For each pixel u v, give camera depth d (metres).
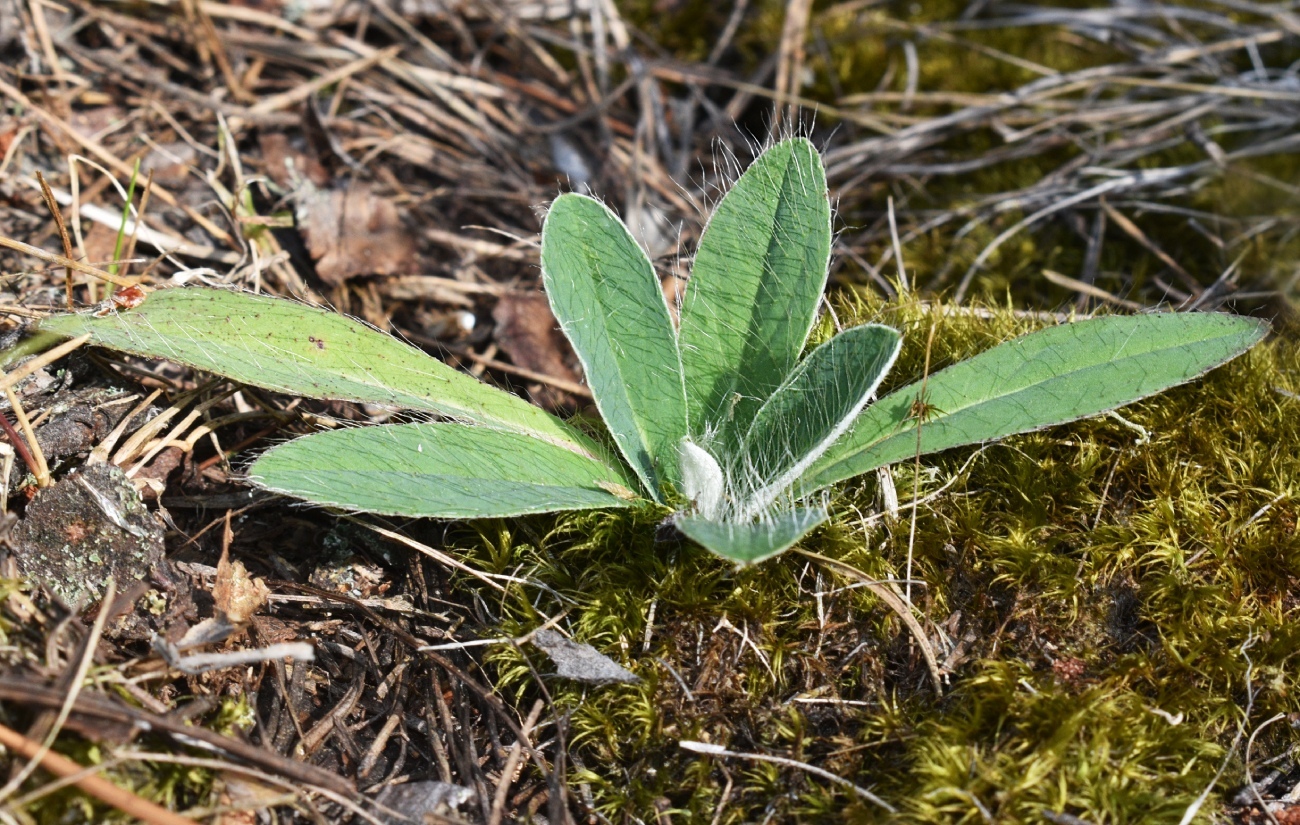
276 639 0.30
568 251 0.30
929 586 0.30
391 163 0.37
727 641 0.30
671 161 0.38
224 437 0.32
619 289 0.31
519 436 0.30
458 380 0.31
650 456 0.31
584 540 0.31
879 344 0.29
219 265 0.34
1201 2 0.40
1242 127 0.37
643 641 0.30
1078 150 0.38
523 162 0.38
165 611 0.29
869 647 0.30
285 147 0.36
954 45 0.40
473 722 0.30
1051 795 0.28
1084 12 0.40
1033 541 0.30
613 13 0.40
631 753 0.30
